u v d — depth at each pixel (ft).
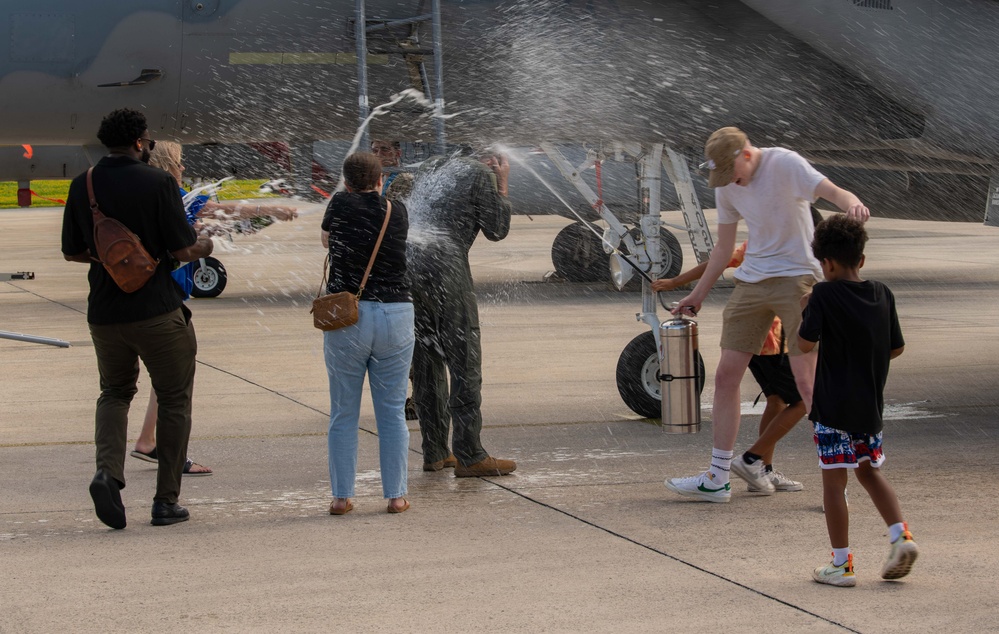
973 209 47.03
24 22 34.71
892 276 58.13
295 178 39.01
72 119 35.65
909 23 34.32
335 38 35.24
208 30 34.99
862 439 13.55
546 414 25.13
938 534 15.81
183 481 19.52
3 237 88.53
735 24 35.09
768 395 18.35
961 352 33.73
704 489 17.69
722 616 12.57
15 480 19.56
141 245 16.14
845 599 13.12
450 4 34.50
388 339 16.83
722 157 16.70
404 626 12.30
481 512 17.20
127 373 16.84
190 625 12.41
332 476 17.10
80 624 12.47
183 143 37.29
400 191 21.67
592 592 13.41
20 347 35.65
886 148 37.52
